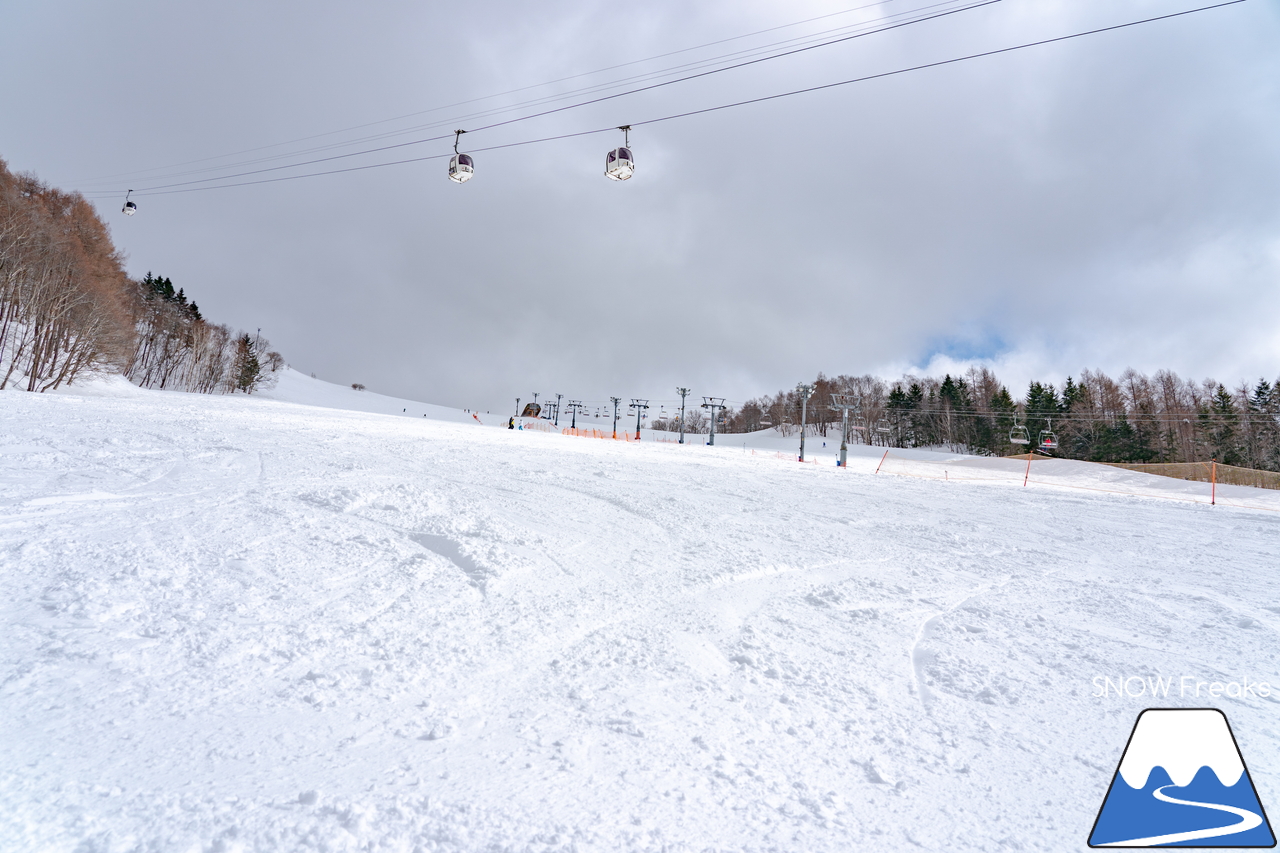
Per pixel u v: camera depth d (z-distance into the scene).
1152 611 4.98
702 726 2.59
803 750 2.45
